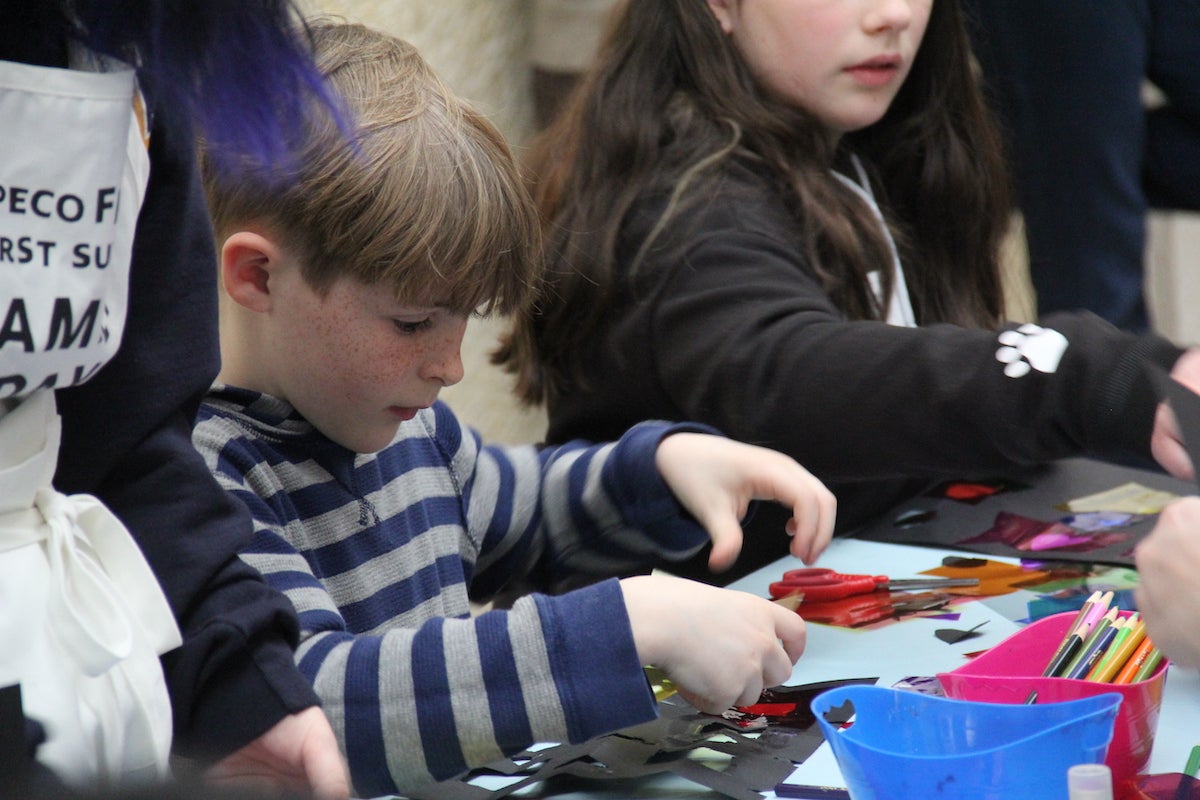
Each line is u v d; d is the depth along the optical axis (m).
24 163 1.37
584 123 3.13
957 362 2.50
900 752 1.60
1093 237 4.88
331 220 1.88
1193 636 1.55
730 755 1.79
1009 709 1.56
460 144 1.98
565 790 1.74
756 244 2.92
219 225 1.99
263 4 1.35
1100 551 2.54
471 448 2.55
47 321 1.40
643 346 2.98
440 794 1.79
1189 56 4.72
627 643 1.77
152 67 1.41
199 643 1.61
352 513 2.22
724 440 2.46
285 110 1.45
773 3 3.06
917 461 2.58
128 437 1.68
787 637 1.92
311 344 2.00
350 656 1.85
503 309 2.12
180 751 1.61
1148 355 2.29
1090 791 1.37
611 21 3.22
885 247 3.18
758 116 3.06
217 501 1.72
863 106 3.12
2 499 1.40
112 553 1.51
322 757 1.56
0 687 1.20
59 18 1.43
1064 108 4.79
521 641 1.79
